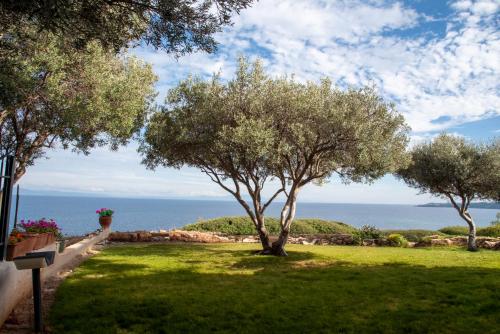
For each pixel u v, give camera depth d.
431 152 20.14
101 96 11.86
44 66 10.16
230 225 24.53
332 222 27.38
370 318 6.51
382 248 19.17
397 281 9.47
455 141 20.17
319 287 8.72
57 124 11.52
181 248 17.28
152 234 20.67
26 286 7.45
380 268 11.72
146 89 15.27
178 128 14.37
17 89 8.70
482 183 19.47
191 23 6.05
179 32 6.14
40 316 5.66
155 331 5.86
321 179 18.50
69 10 5.45
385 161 13.31
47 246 9.98
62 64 10.45
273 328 6.04
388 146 13.68
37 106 11.60
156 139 14.44
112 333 5.71
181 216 89.69
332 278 9.92
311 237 22.69
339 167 15.20
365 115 13.61
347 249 18.08
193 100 14.71
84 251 14.70
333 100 13.55
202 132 14.50
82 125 12.03
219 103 14.20
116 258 13.34
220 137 13.77
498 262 13.18
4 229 6.27
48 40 10.00
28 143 13.23
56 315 6.40
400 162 15.20
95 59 11.65
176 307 6.96
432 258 14.38
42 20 5.35
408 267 11.95
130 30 6.64
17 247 7.49
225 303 7.27
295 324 6.18
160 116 14.91
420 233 25.95
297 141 13.66
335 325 6.16
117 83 12.45
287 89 14.20
